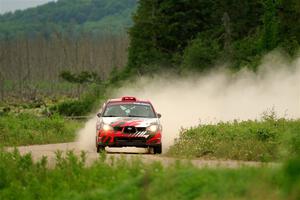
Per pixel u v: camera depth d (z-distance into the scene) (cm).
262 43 12612
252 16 16062
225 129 5338
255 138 4822
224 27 15162
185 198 2288
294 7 12512
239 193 2173
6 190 3102
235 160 4328
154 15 16600
